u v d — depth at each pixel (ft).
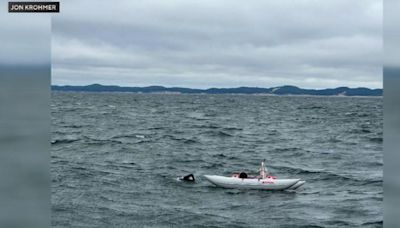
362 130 205.05
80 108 330.75
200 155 135.74
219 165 121.90
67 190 87.86
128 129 202.49
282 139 176.65
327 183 100.37
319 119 265.13
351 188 94.12
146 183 96.48
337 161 126.93
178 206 78.84
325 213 75.56
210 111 331.77
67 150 142.41
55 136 173.99
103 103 402.52
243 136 183.83
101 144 155.12
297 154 139.03
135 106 374.02
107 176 102.99
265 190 90.27
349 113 322.75
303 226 70.08
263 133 195.21
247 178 91.86
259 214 74.69
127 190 89.97
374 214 75.61
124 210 75.51
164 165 119.24
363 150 147.13
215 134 188.75
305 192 90.74
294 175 110.52
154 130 199.72
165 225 69.67
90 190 88.28
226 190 91.71
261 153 140.36
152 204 79.82
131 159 127.03
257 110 349.41
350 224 71.05
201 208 78.48
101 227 66.80
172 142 163.63
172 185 95.04
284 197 87.04
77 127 207.21
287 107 399.65
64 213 72.79
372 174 107.86
